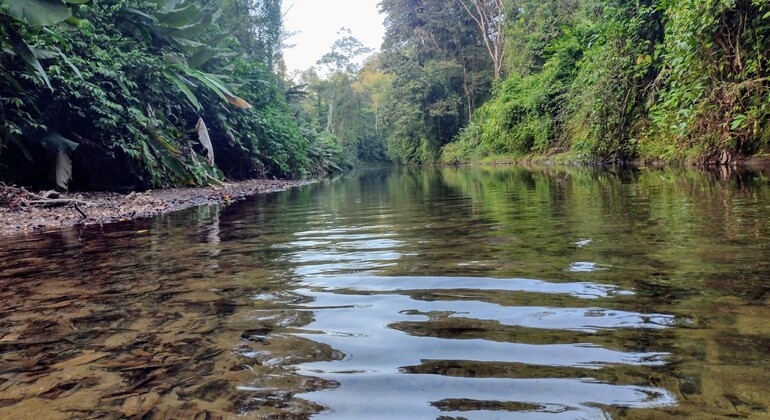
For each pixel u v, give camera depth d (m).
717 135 7.10
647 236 2.26
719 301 1.29
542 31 19.61
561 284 1.54
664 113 7.93
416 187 8.10
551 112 16.09
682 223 2.56
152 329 1.35
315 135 23.44
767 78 6.19
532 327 1.18
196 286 1.82
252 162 13.88
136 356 1.16
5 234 3.80
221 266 2.18
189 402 0.92
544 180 7.36
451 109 31.08
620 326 1.16
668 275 1.57
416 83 30.83
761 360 0.94
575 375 0.93
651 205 3.42
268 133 14.63
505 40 27.06
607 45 10.35
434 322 1.26
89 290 1.84
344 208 4.87
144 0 9.38
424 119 32.41
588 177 7.22
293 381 0.97
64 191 7.41
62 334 1.35
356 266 2.01
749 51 6.51
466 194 5.79
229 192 8.71
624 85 9.95
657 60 9.41
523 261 1.90
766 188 4.03
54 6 5.47
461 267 1.86
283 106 19.78
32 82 6.92
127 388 0.99
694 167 7.53
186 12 9.54
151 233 3.49
